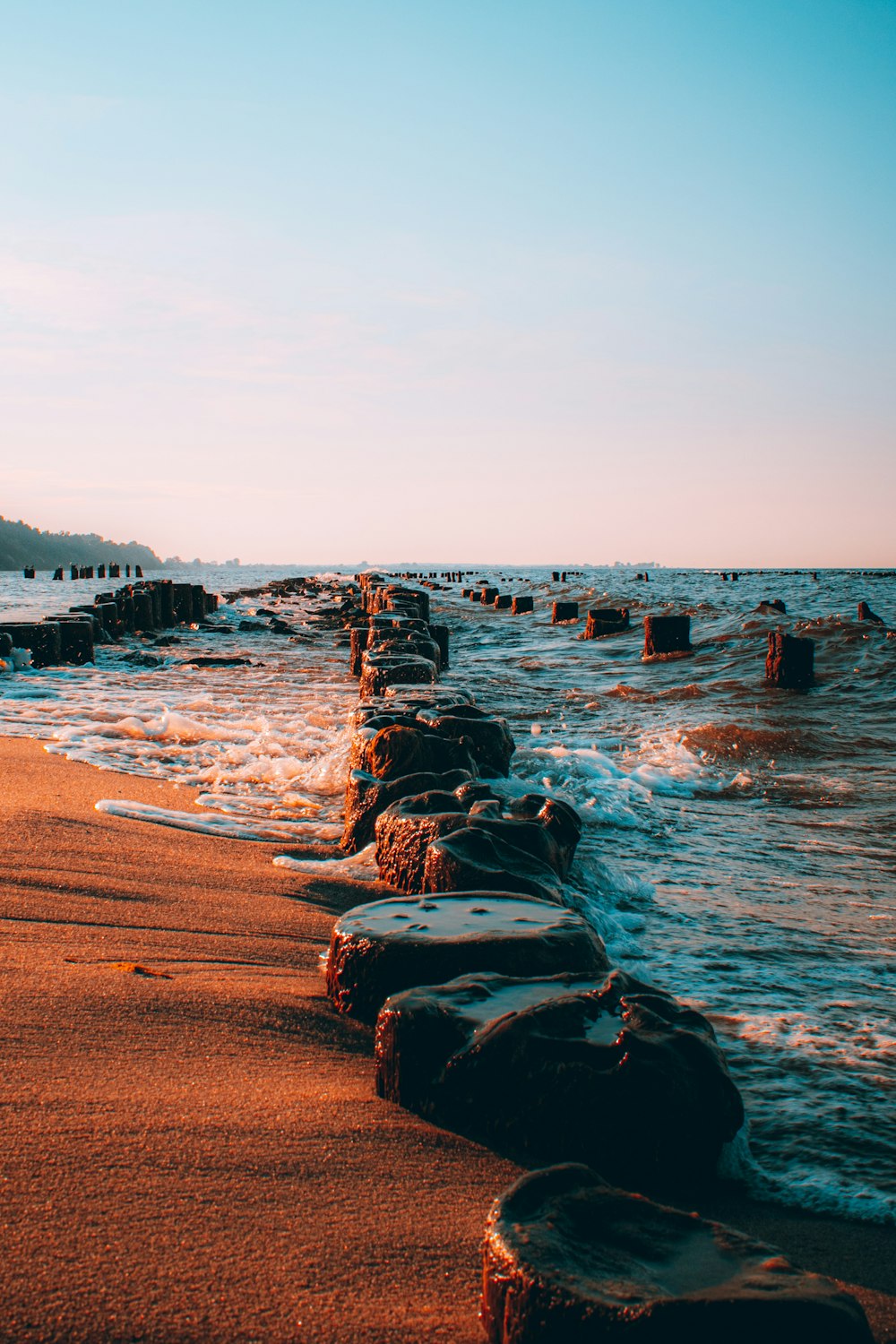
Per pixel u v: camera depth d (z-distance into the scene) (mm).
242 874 5652
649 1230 1899
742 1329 1618
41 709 12352
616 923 5246
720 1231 1906
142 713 12250
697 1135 2697
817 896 5898
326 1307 1875
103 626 25281
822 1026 3939
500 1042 2807
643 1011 2936
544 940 3537
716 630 22062
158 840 6258
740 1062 3607
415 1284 1989
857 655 16453
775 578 73750
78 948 4066
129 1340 1726
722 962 4707
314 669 19078
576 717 13242
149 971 3824
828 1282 1753
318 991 3840
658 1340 1616
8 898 4742
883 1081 3455
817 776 9734
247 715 12375
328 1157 2496
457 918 3805
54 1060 2861
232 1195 2230
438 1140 2703
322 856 6227
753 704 13773
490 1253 1843
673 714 13133
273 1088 2900
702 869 6488
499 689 16281
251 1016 3461
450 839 4863
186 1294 1861
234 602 50250
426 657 14836
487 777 7512
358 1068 3193
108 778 8203
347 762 8625
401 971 3484
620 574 93125
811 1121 3156
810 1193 2729
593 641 25547
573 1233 1866
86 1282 1861
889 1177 2816
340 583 76688
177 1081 2840
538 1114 2709
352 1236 2133
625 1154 2658
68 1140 2379
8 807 6578
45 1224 2027
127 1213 2102
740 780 9469
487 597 46188
